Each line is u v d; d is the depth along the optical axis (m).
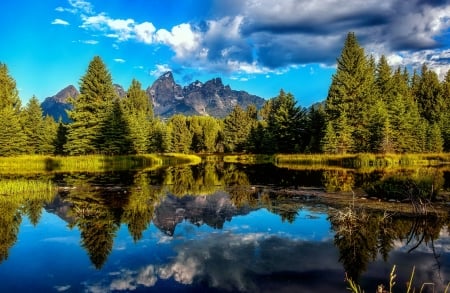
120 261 12.18
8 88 66.56
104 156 57.53
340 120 65.94
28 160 50.69
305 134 75.31
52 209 20.56
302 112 75.44
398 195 22.16
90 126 60.47
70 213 19.59
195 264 11.85
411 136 66.12
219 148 110.75
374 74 85.81
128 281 10.48
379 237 14.70
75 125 59.41
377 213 18.34
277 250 13.25
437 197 22.03
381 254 12.70
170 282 10.38
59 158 53.03
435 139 68.69
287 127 74.38
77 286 10.16
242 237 15.02
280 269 11.36
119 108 63.28
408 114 67.19
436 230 15.52
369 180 32.12
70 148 59.16
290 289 9.91
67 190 27.17
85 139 58.75
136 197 24.52
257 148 82.88
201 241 14.50
